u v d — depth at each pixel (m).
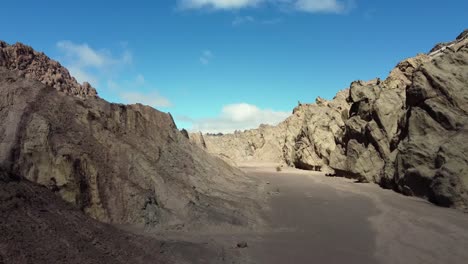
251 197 33.66
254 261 17.14
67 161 19.42
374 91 52.28
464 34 66.50
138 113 31.42
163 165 28.38
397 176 37.72
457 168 29.47
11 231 12.41
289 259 17.61
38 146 19.36
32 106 21.47
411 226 23.56
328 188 42.00
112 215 19.61
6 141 19.08
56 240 13.38
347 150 52.81
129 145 25.05
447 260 17.56
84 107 25.22
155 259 15.48
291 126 95.31
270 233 22.36
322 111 77.94
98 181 20.36
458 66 36.38
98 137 23.58
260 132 120.81
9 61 42.28
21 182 16.17
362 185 43.94
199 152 39.81
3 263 10.90
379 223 24.66
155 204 21.92
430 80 36.25
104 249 14.61
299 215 27.36
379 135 45.97
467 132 31.73
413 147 35.25
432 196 30.98
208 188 31.31
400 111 45.22
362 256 18.19
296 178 54.88
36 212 14.43
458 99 34.16
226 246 18.95
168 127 36.03
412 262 17.41
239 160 109.00
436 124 34.88
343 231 22.80
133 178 22.83
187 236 19.98
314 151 72.81
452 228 22.73
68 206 17.27
